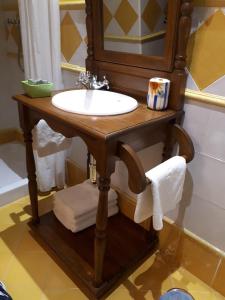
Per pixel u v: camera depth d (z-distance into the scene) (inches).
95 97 47.9
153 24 39.8
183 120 43.5
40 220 58.5
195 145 43.4
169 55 39.1
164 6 37.5
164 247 54.4
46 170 67.3
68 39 57.9
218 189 42.9
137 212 36.9
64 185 73.6
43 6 52.8
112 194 58.8
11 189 66.1
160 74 41.4
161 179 36.1
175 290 41.3
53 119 40.6
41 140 60.2
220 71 37.0
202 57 38.3
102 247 40.6
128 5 41.8
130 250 51.7
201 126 41.6
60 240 53.1
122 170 57.6
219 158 41.1
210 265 47.5
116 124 35.0
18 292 46.0
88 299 45.5
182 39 36.9
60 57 59.2
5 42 83.2
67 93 47.5
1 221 61.2
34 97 45.1
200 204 46.2
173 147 46.4
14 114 93.5
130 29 42.9
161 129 42.2
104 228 39.1
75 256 49.6
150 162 51.6
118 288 47.7
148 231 55.2
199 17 36.8
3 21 80.4
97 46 49.1
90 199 56.3
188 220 49.0
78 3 51.9
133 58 44.2
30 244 55.6
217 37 35.9
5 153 88.4
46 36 55.6
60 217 57.2
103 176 34.9
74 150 69.2
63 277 49.1
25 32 55.7
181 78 39.2
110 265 48.2
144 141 39.4
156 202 36.2
